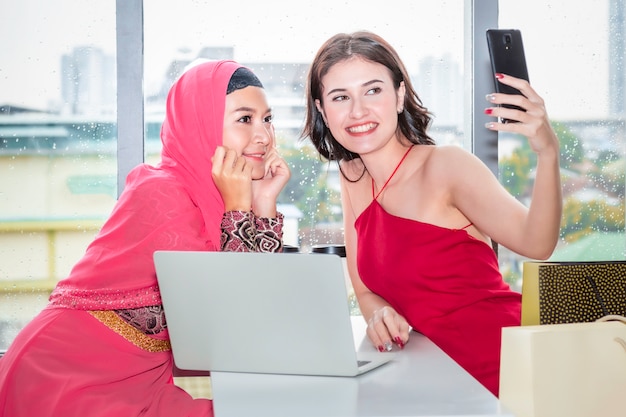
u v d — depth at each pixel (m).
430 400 1.23
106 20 2.92
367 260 2.10
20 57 2.91
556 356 1.36
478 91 2.89
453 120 2.97
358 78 2.00
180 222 1.75
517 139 2.95
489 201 1.92
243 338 1.43
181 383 2.57
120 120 2.86
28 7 2.91
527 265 1.62
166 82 2.92
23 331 1.69
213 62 2.04
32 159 2.93
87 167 2.94
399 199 2.08
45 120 2.92
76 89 2.92
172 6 2.91
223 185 1.85
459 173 1.99
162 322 1.72
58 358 1.62
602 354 1.39
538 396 1.36
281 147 2.97
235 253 1.38
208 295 1.42
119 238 1.72
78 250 2.95
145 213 1.74
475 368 1.93
